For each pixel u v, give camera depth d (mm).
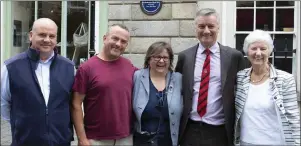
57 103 3387
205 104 3646
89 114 3564
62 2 8094
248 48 3361
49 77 3398
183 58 3852
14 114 3367
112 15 7152
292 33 7758
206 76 3674
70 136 3516
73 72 3545
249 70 3453
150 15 7055
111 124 3498
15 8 8422
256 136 3275
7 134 6602
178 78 3742
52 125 3357
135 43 7090
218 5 7695
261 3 7852
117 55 3572
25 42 8391
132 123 3682
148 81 3652
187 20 6953
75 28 8070
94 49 7984
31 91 3312
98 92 3494
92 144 3533
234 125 3592
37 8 8289
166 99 3611
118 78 3553
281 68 7816
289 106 3246
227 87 3627
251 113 3311
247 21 7852
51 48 3398
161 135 3592
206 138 3650
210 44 3717
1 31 8438
